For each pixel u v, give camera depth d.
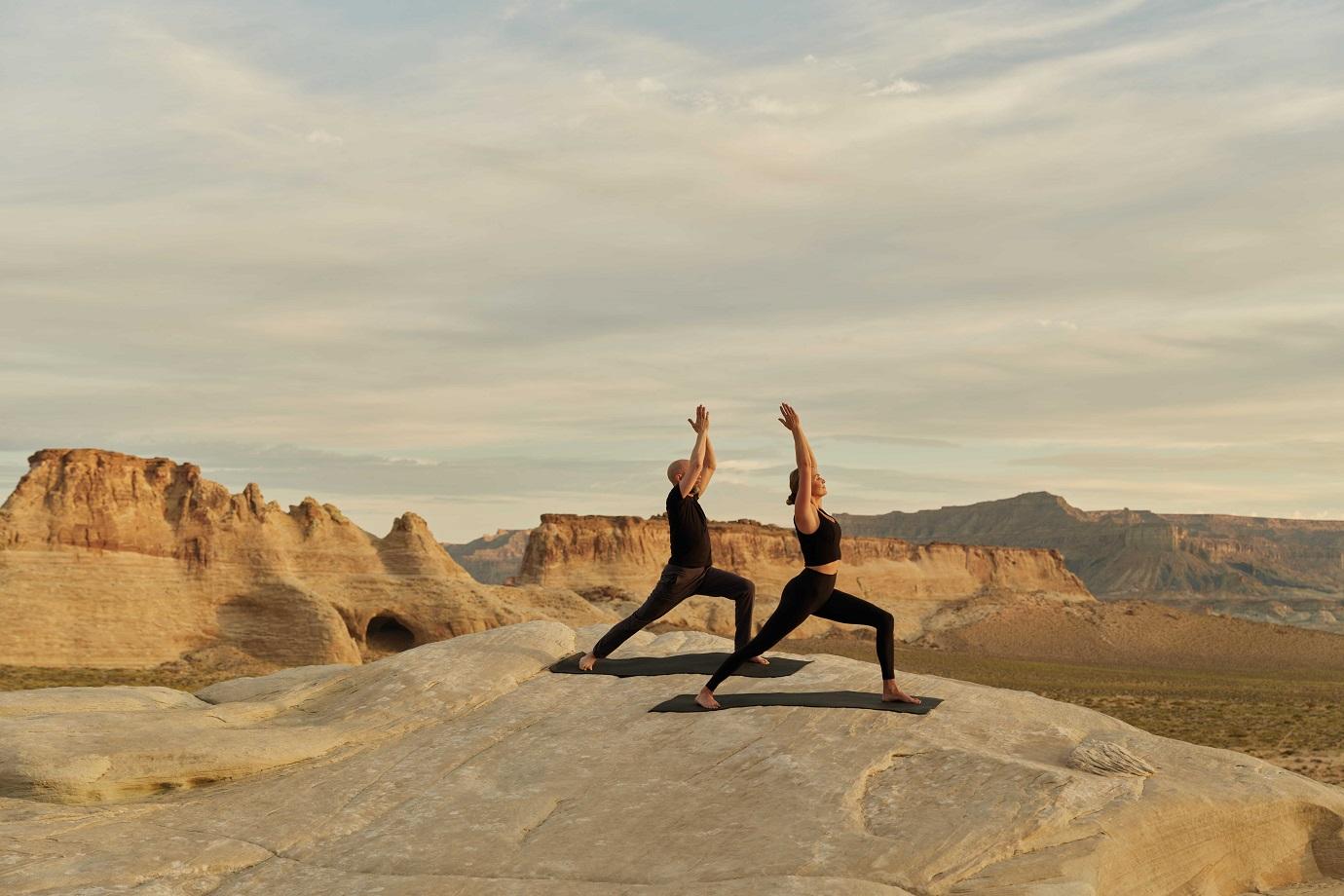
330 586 91.06
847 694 10.73
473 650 13.23
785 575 176.75
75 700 13.02
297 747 10.80
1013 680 97.94
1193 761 9.82
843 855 7.70
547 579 160.25
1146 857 8.34
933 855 7.66
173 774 10.30
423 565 96.44
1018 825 7.99
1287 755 40.16
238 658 81.25
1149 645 168.25
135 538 85.12
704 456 12.09
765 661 12.23
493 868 8.05
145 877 8.14
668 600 12.16
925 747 9.35
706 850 7.98
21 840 8.77
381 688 12.39
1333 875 9.49
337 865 8.38
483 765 10.04
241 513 90.25
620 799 9.03
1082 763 9.08
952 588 197.62
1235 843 9.04
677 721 10.45
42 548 81.31
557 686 12.01
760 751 9.52
